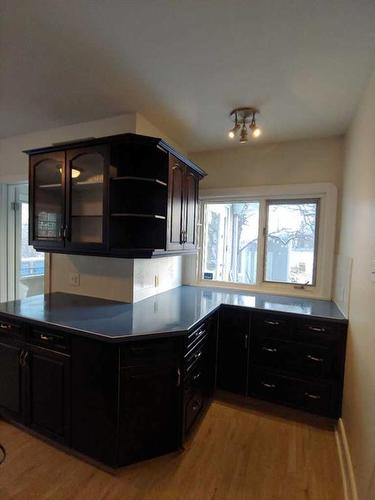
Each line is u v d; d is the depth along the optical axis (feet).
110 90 6.28
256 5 3.96
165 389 5.59
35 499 4.81
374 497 3.79
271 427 6.91
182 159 7.39
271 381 7.48
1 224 9.60
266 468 5.65
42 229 7.29
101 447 5.35
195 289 9.93
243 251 10.16
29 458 5.63
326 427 6.98
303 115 7.27
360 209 5.83
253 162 9.61
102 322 5.86
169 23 4.31
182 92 6.31
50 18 4.25
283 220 9.51
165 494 5.00
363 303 5.25
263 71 5.48
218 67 5.38
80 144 6.59
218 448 6.13
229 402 7.97
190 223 8.20
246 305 7.80
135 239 7.28
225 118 7.55
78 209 6.95
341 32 4.42
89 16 4.20
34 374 5.94
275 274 9.63
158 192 6.98
